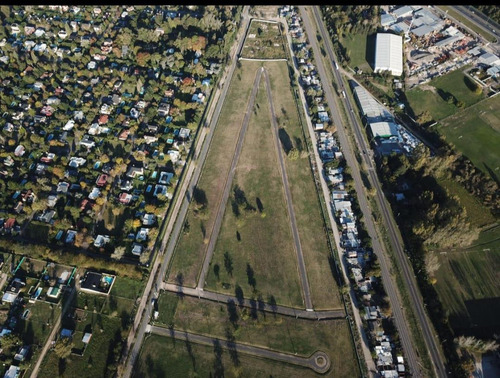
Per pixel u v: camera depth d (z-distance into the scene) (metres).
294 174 174.00
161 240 151.75
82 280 140.62
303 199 165.75
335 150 183.25
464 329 131.12
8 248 145.50
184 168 173.38
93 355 125.88
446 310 134.25
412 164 170.50
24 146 174.38
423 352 126.62
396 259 147.62
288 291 140.25
